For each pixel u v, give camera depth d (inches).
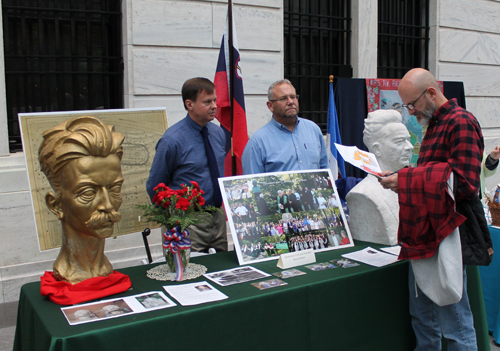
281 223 96.5
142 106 175.0
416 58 263.0
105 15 177.8
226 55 127.0
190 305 68.5
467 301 84.0
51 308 68.9
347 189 126.3
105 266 77.3
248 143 117.9
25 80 166.9
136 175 108.9
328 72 236.8
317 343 79.4
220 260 94.2
